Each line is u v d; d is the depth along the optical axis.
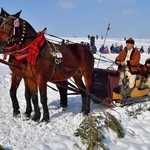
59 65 7.96
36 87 7.76
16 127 7.37
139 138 7.11
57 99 10.52
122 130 7.22
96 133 6.49
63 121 8.01
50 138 6.82
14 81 8.17
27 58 7.38
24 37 7.49
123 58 9.36
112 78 9.26
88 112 8.65
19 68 7.65
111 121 7.15
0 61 7.48
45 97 7.71
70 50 8.57
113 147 6.55
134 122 8.01
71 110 9.20
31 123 7.69
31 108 8.24
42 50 7.65
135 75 9.21
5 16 7.56
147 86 9.56
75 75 9.14
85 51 8.96
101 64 20.89
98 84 9.49
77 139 6.68
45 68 7.62
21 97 10.49
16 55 7.46
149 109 8.71
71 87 9.41
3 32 7.41
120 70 9.28
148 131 7.53
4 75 14.73
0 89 11.59
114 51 34.47
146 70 9.65
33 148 6.06
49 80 8.00
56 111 8.94
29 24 7.73
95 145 6.33
